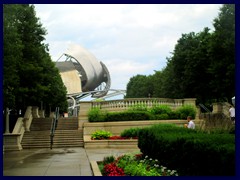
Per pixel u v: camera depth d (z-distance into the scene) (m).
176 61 48.41
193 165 10.68
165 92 50.97
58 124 34.28
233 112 26.44
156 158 14.24
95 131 28.66
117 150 22.94
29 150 24.97
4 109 26.80
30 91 29.88
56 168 14.17
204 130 15.98
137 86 102.62
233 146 8.84
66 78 105.88
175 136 12.30
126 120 29.67
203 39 44.84
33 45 30.84
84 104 31.45
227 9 34.16
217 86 35.81
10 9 23.66
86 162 16.19
